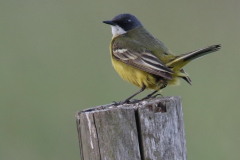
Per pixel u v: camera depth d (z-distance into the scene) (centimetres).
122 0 1755
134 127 655
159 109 664
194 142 1293
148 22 1683
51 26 1662
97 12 1705
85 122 673
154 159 656
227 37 1636
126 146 653
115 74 1488
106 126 655
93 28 1652
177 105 685
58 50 1565
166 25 1664
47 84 1458
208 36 1623
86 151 680
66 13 1711
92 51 1563
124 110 654
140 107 660
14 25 1662
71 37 1612
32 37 1614
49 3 1731
